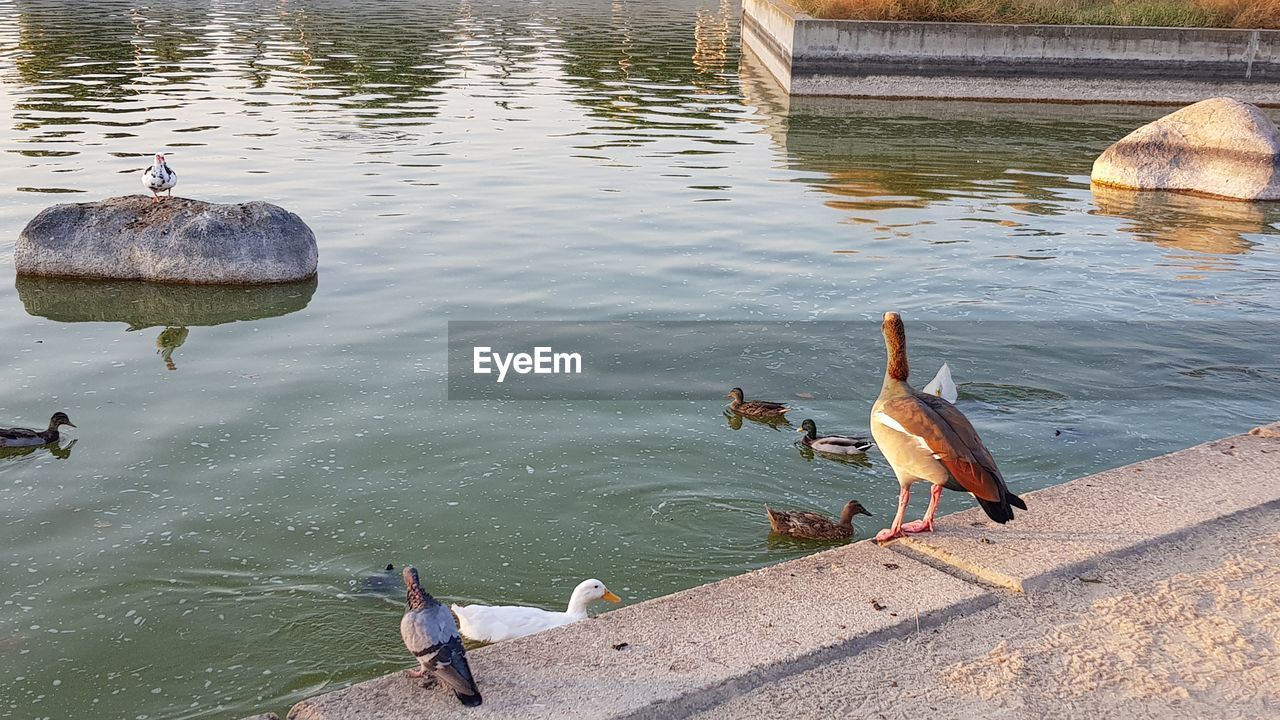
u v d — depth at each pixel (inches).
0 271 696.4
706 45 2042.3
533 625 314.2
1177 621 223.1
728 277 693.3
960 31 1498.5
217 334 588.1
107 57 1628.9
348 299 645.9
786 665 205.9
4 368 536.7
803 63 1509.6
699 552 378.3
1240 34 1501.0
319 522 390.3
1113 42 1505.9
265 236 677.3
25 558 365.4
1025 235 820.6
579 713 189.5
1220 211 931.3
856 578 238.7
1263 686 202.2
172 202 708.7
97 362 545.6
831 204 900.6
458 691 188.9
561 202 880.9
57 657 315.0
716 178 987.3
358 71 1581.0
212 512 395.5
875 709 195.2
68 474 423.2
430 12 2397.9
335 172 960.9
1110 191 1002.1
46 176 906.1
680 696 194.9
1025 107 1481.3
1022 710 195.0
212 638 324.5
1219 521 263.7
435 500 408.2
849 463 452.8
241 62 1627.7
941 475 242.4
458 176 962.7
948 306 643.5
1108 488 281.7
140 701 296.7
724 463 446.0
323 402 494.9
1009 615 225.3
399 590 349.4
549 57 1804.9
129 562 363.3
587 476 430.0
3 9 2174.0
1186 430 474.3
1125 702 197.9
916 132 1262.3
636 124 1253.7
